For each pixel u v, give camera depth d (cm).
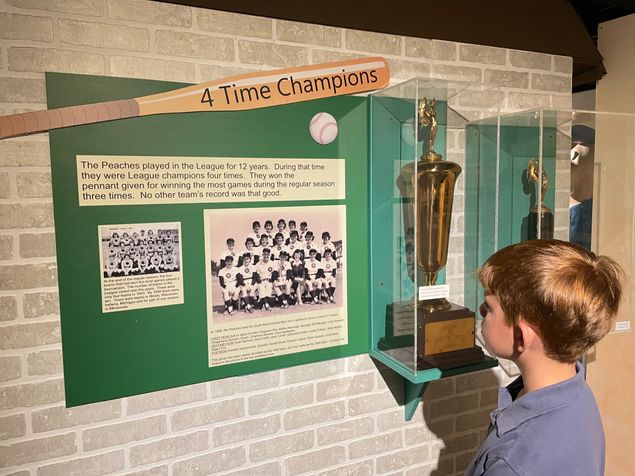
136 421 125
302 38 133
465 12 154
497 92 143
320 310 143
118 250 119
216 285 129
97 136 115
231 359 133
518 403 83
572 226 157
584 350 81
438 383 166
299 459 146
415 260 129
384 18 141
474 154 146
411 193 130
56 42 110
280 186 134
